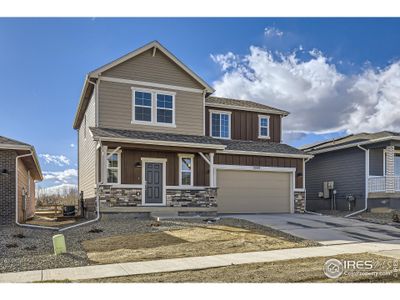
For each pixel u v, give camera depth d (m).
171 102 18.00
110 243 10.73
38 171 22.64
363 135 23.14
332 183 23.17
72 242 11.03
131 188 16.17
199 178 18.02
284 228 13.22
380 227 14.13
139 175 16.66
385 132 21.92
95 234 12.16
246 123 21.77
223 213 18.61
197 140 17.30
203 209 17.11
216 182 18.69
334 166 23.33
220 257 8.87
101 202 15.25
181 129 18.06
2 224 14.66
